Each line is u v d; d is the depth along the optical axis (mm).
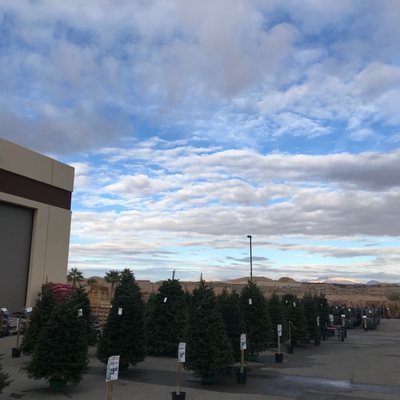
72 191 31781
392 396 11703
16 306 26844
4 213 26453
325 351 23141
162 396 10938
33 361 11000
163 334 18562
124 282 14633
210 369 12359
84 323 11523
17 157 26734
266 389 12195
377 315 52156
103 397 10672
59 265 30062
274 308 24016
